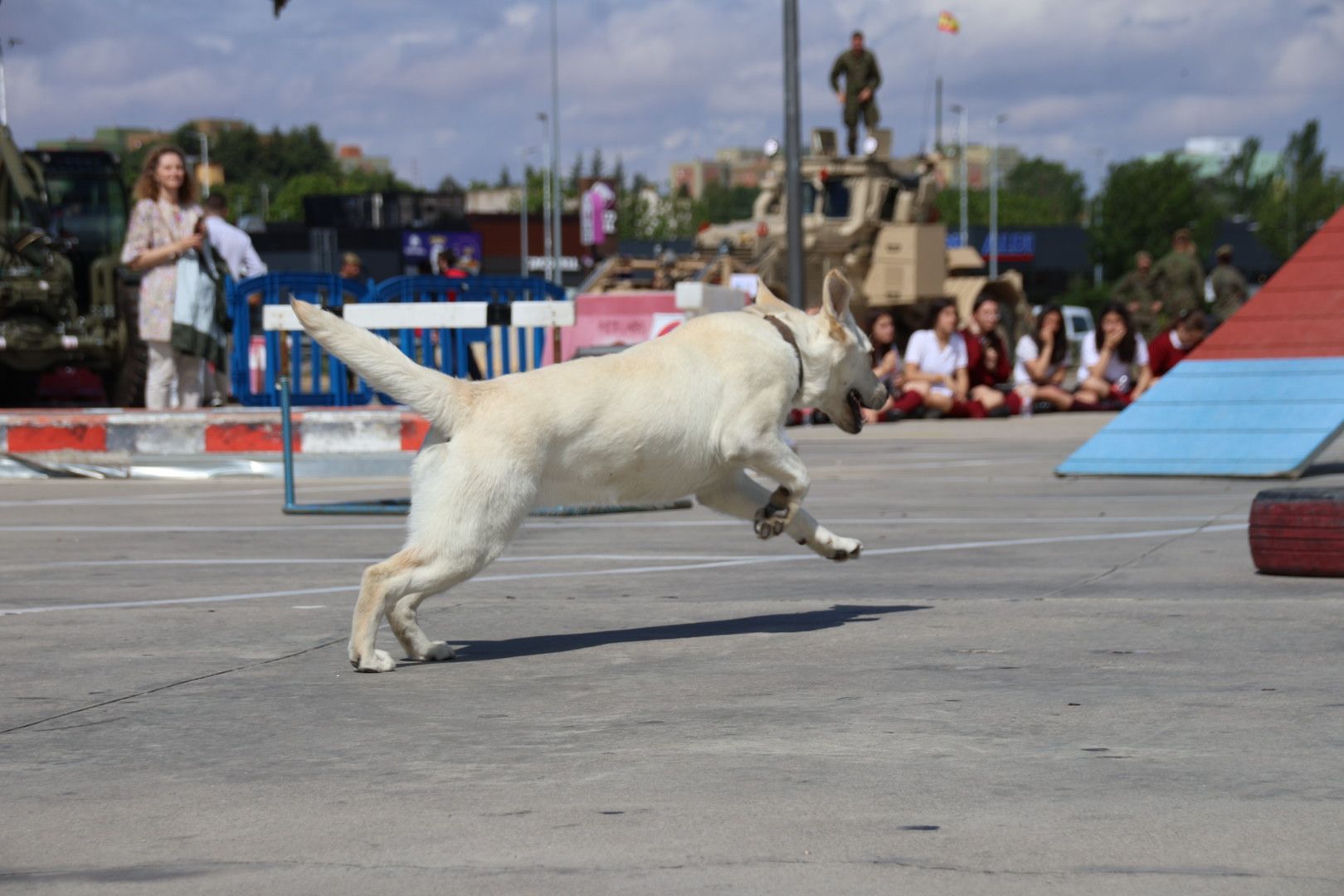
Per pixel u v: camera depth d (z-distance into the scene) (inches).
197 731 176.9
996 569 303.3
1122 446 497.4
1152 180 4097.0
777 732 170.1
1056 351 858.8
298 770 158.4
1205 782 145.4
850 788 145.7
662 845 129.3
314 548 350.0
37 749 169.2
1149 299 1136.2
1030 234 4060.0
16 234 696.4
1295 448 462.3
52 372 773.3
